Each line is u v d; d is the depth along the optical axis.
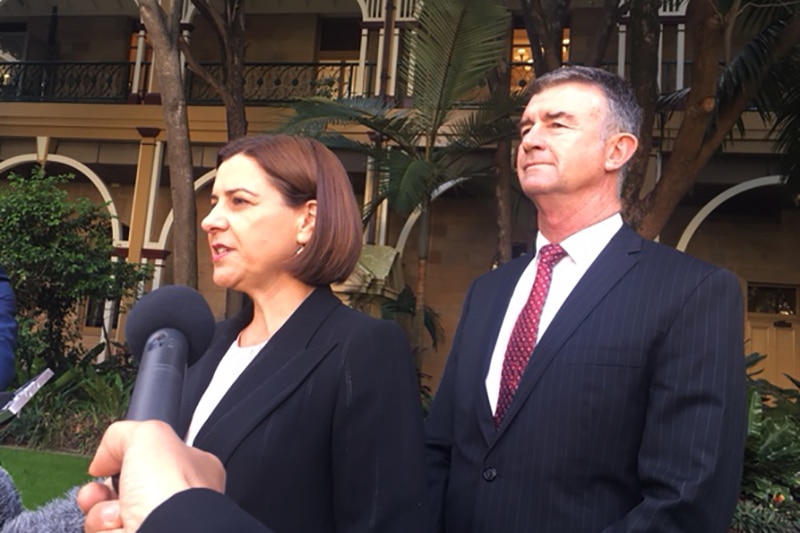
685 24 10.62
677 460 1.30
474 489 1.50
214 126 11.71
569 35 12.07
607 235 1.62
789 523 4.66
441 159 7.24
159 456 0.38
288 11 13.42
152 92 12.06
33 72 13.37
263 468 1.04
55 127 12.07
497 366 1.63
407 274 12.14
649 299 1.45
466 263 12.03
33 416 6.88
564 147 1.58
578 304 1.50
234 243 1.20
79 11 14.01
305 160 1.22
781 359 11.12
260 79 11.88
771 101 7.01
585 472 1.38
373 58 13.05
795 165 7.61
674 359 1.37
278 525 1.03
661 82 10.91
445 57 6.61
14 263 8.15
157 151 11.83
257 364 1.14
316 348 1.12
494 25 6.44
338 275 1.23
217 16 8.64
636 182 5.67
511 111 6.98
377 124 7.20
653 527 1.25
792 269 11.13
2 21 14.35
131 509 0.36
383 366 1.13
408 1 11.45
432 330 10.13
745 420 1.37
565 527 1.36
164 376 0.46
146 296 0.72
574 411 1.41
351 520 1.06
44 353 8.72
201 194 12.80
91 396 7.51
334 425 1.08
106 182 13.38
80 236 8.91
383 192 7.11
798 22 5.56
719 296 1.41
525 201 8.72
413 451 1.12
